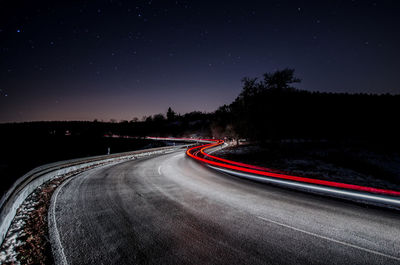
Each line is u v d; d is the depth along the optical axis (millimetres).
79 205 5906
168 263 3320
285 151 29938
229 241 4039
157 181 9656
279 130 34031
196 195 7309
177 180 10047
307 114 46812
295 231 4527
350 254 3672
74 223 4695
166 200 6609
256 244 3947
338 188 8922
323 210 5910
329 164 21719
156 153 28031
